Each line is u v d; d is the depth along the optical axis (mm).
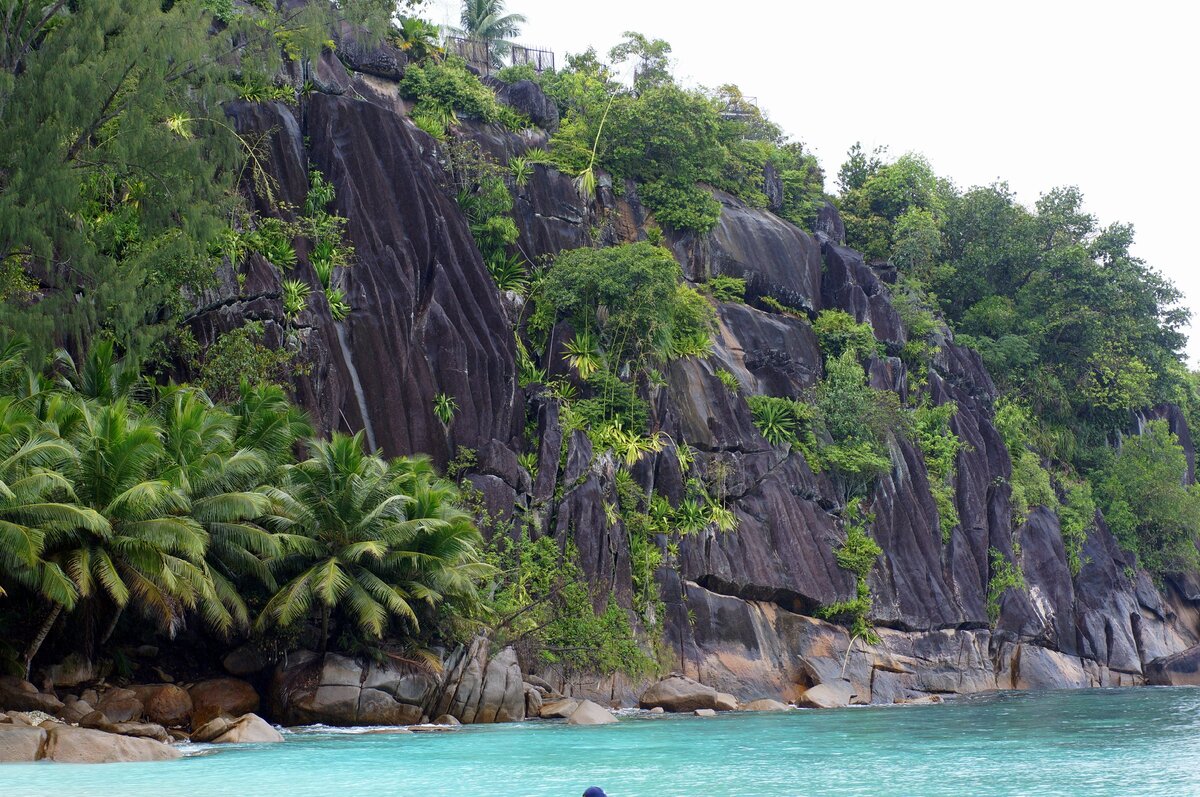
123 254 34344
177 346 34844
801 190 69125
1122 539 72312
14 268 30906
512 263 48969
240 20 34844
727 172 63781
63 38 30125
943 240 80188
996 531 62500
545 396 44906
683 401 49625
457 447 41438
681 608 43719
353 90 48125
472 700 32062
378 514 30469
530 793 18922
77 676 27062
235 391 34562
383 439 39812
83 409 26562
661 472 46406
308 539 29688
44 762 21016
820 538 50719
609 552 42188
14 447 24531
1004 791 20141
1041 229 78875
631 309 47562
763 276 59844
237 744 24984
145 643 30031
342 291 40812
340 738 26750
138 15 30594
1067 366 77500
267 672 30422
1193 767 23812
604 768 22562
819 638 47844
